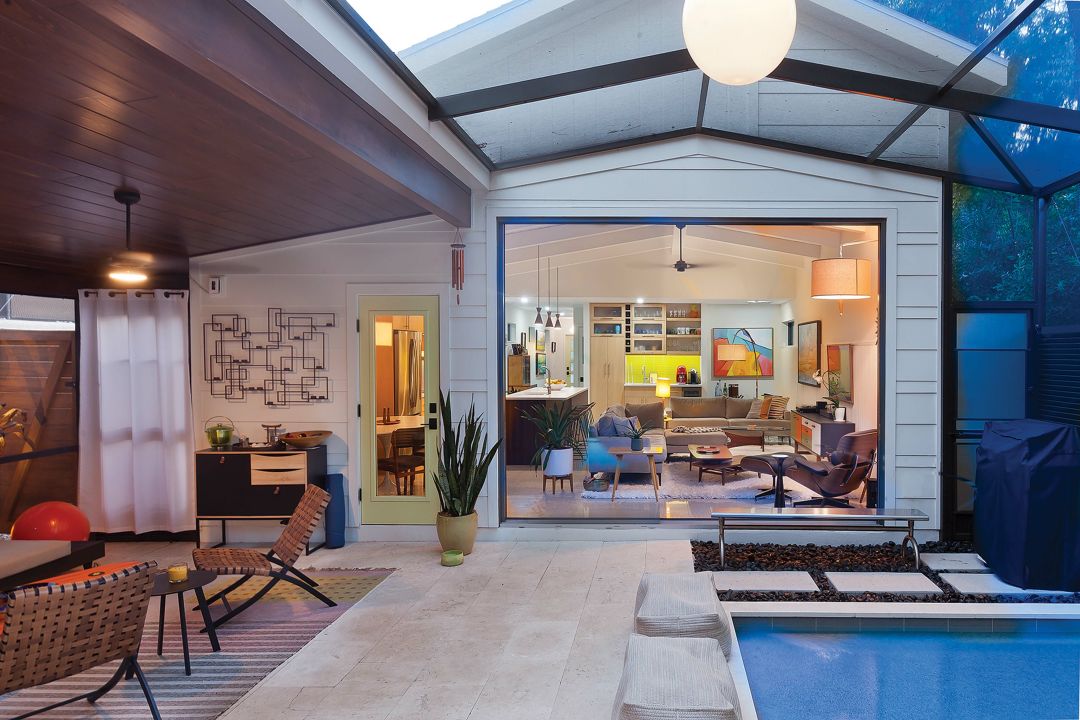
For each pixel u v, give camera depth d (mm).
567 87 3553
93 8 1569
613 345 12711
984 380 5043
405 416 5391
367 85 2758
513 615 3770
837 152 5012
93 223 4113
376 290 5387
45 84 2164
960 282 5031
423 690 2924
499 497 5309
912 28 3480
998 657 3275
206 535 5461
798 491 7160
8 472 5363
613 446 7199
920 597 3918
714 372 12617
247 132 2727
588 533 5266
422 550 5117
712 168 5145
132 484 5562
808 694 2932
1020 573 4039
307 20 2193
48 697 2973
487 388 5297
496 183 5219
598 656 3232
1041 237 4922
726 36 1964
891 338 5074
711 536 5215
